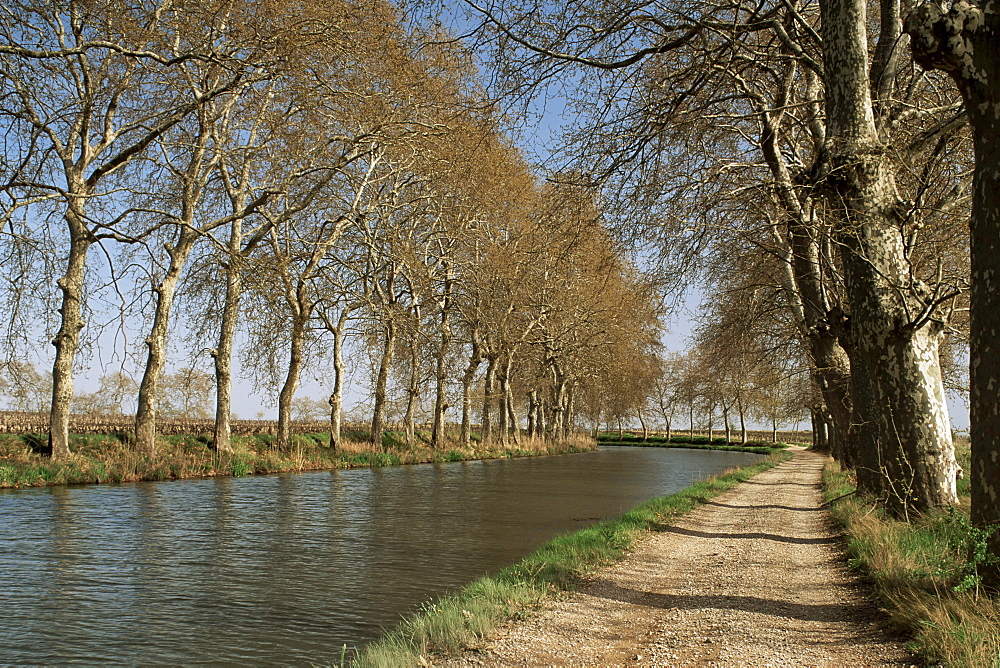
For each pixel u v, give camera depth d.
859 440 14.00
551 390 66.12
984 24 6.10
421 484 26.23
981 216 6.34
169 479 23.95
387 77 21.00
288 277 28.22
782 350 23.55
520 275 35.25
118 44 18.55
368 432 44.31
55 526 14.05
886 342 10.63
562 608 7.57
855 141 10.59
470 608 7.38
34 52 16.67
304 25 19.19
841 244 10.41
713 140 14.60
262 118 23.80
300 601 8.91
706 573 9.42
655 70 13.94
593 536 12.25
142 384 25.42
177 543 12.79
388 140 24.38
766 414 65.88
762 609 7.28
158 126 21.06
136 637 7.45
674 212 13.90
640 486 27.19
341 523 15.75
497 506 19.61
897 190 11.42
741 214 13.85
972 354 6.48
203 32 19.38
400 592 9.41
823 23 10.98
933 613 5.86
